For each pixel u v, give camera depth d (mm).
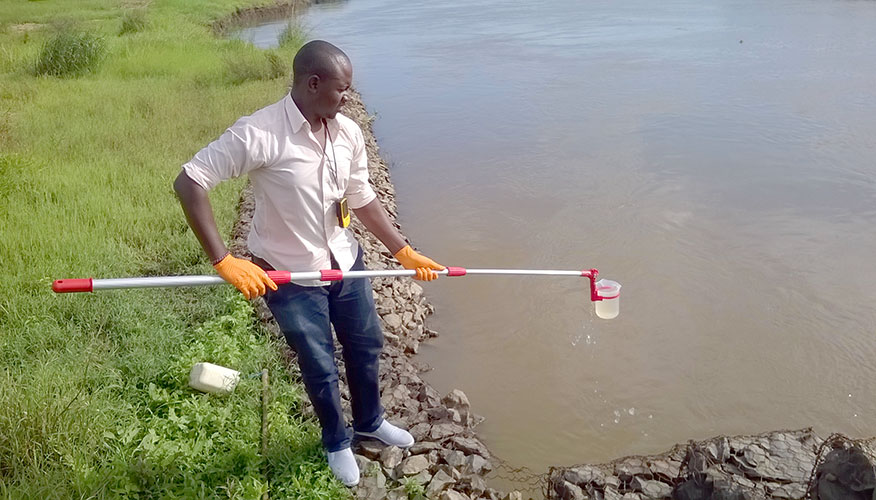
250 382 3098
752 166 6543
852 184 6066
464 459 2881
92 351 3238
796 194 5879
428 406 3242
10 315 3451
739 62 11016
